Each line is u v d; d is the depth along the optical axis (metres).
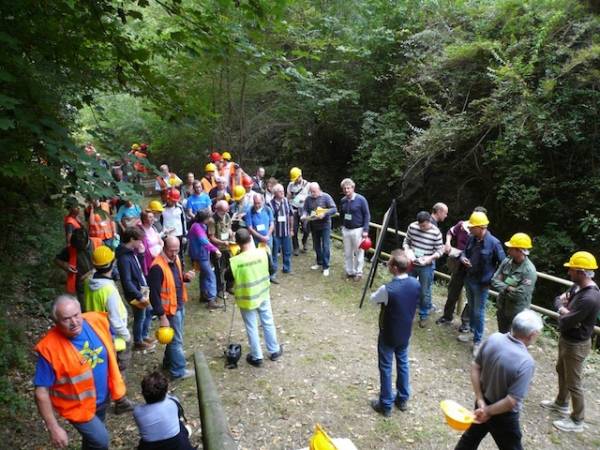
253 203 8.30
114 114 16.22
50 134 3.29
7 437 4.43
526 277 5.32
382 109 14.09
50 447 4.37
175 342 5.36
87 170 3.47
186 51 4.56
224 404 5.05
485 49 11.03
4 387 4.96
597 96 9.65
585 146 10.23
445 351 6.44
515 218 11.91
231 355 5.75
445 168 13.12
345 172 17.80
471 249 6.30
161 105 4.66
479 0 12.43
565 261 10.56
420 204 14.28
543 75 10.20
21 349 5.79
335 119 15.85
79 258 6.17
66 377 3.24
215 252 7.68
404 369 4.89
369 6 14.40
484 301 6.27
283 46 10.75
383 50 14.45
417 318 7.52
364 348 6.41
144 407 3.32
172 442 3.31
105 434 3.45
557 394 5.46
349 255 9.06
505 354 3.36
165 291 5.02
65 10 3.82
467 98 11.80
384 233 7.55
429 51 12.45
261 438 4.55
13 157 3.35
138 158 4.05
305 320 7.32
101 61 4.44
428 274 7.02
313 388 5.39
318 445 2.75
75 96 4.09
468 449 3.73
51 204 4.14
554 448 4.54
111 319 4.38
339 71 14.31
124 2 4.27
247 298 5.62
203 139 15.41
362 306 7.89
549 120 9.91
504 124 10.66
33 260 8.48
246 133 15.84
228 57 4.52
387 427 4.74
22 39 3.67
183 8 4.20
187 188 10.60
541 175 10.71
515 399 3.29
